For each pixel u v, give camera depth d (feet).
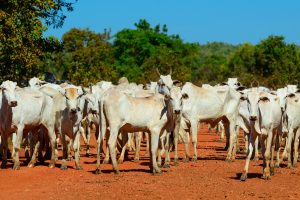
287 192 45.52
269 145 51.62
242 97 52.54
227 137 78.54
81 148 80.59
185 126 64.59
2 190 46.19
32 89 60.44
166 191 45.62
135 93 64.49
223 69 315.17
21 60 89.35
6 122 56.90
